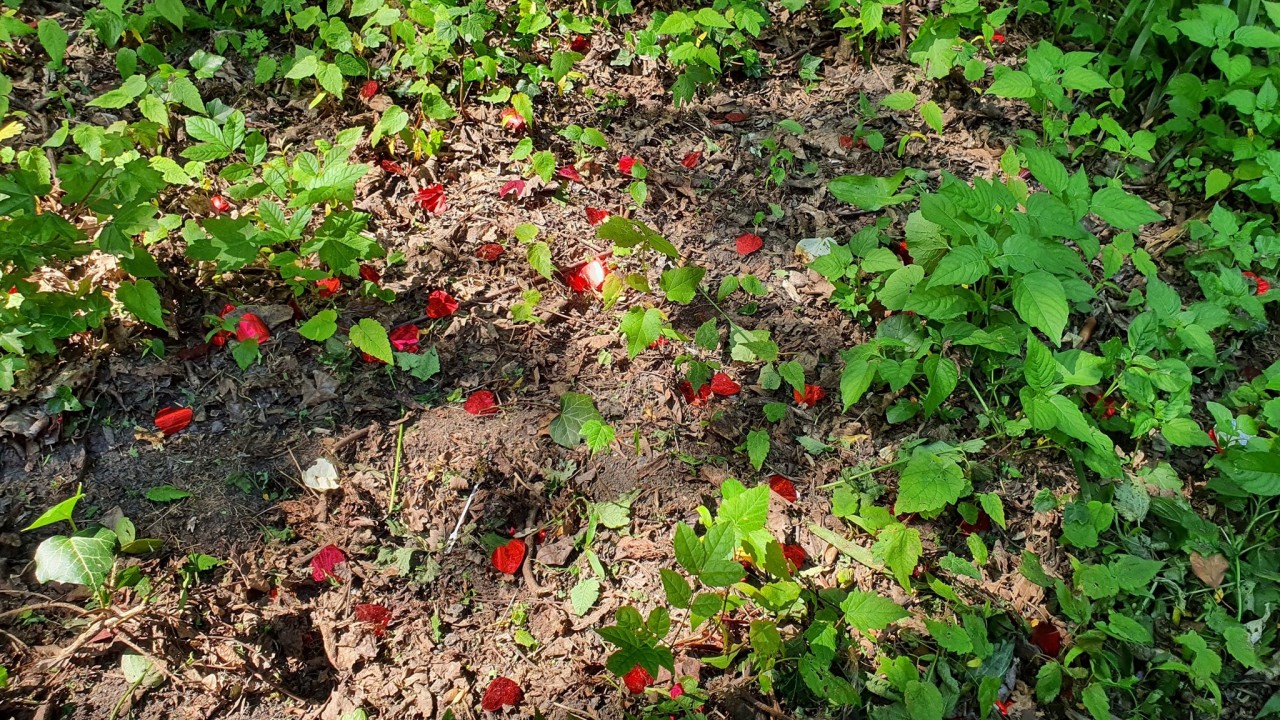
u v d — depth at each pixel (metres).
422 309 1.82
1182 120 2.05
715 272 1.92
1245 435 1.68
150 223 1.67
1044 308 1.61
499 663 1.50
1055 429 1.69
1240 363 1.87
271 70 2.00
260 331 1.71
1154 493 1.69
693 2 2.33
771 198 2.03
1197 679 1.49
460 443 1.68
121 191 1.62
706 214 2.00
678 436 1.72
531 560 1.59
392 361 1.65
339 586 1.54
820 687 1.44
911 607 1.58
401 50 2.07
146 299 1.62
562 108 2.13
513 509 1.63
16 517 1.56
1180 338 1.74
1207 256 1.94
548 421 1.72
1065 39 2.29
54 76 2.00
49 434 1.62
